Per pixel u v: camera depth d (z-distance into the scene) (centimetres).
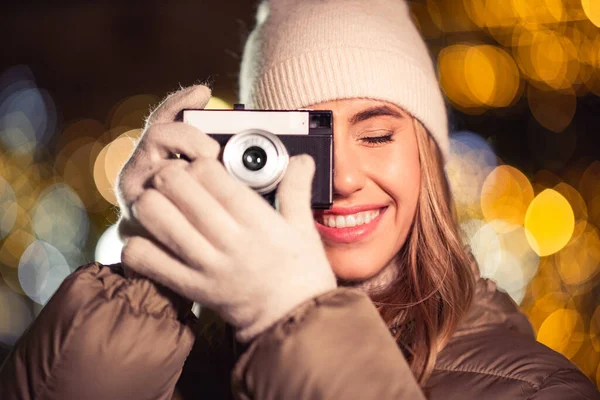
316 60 151
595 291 438
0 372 123
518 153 530
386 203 150
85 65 591
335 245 150
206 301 110
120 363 114
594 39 444
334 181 146
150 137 118
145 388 115
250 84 165
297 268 108
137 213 109
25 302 504
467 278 153
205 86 129
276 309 107
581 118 505
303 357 104
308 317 106
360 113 149
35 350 117
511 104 511
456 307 148
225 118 128
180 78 576
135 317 116
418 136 157
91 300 117
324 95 150
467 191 505
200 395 146
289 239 108
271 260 107
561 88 473
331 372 104
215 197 109
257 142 118
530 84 498
